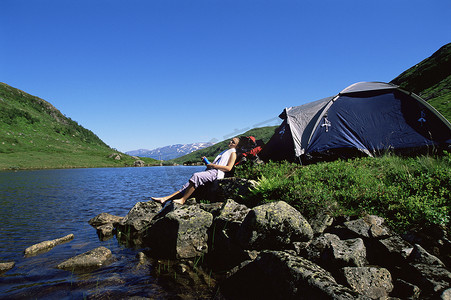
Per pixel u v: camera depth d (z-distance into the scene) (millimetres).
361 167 7574
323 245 4441
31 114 147750
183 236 5559
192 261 5277
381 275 3742
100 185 21562
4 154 78125
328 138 10469
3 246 6281
